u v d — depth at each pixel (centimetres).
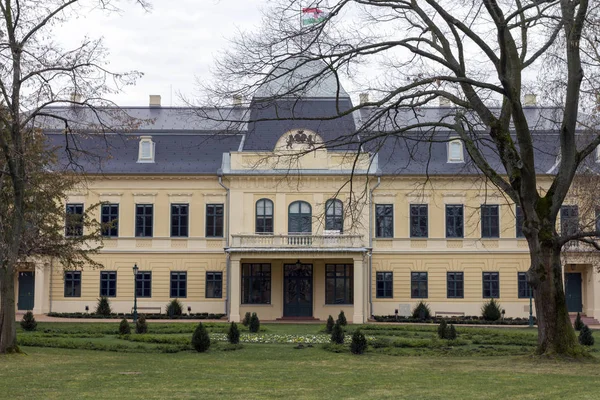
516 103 2600
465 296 5975
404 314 5944
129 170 6000
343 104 5950
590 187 3772
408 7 2664
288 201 5912
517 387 2030
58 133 6078
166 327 4584
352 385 2095
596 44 2569
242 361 2838
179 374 2375
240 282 5831
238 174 5894
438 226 6009
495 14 2472
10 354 2906
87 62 2925
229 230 5925
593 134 3609
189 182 6025
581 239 2795
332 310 5875
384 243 6003
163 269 6012
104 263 6016
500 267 5984
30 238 3875
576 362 2577
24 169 2998
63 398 1856
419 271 6000
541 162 5784
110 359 2869
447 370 2473
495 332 4378
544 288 2683
